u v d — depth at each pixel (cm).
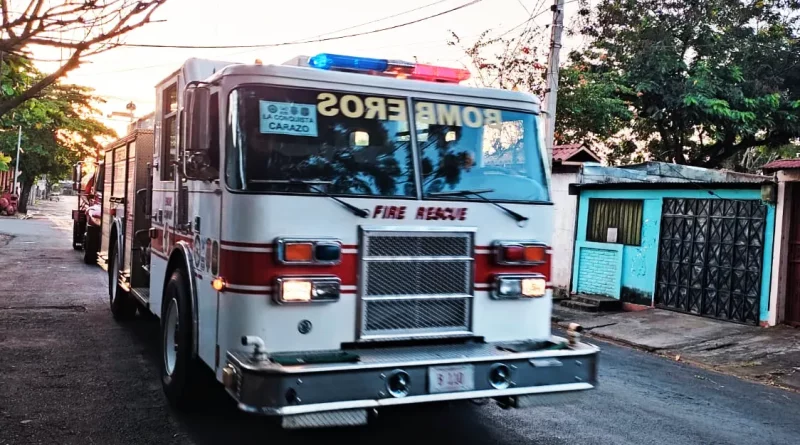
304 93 438
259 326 407
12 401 539
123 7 501
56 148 3669
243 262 411
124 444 456
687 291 1117
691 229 1115
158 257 640
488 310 471
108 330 820
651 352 911
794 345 893
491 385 423
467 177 473
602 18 2028
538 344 471
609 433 523
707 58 1961
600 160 1542
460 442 486
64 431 476
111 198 957
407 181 450
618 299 1230
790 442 534
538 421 545
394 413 546
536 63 1620
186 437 473
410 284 443
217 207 446
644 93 1936
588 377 456
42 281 1244
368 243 431
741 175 1544
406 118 461
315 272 417
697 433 539
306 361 394
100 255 1077
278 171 422
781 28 1941
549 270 497
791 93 1995
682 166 1501
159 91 644
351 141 443
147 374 633
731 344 918
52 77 568
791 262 989
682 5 1980
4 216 3622
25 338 764
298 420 372
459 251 460
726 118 1878
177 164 513
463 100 481
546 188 502
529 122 504
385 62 483
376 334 433
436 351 436
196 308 492
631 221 1228
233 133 426
